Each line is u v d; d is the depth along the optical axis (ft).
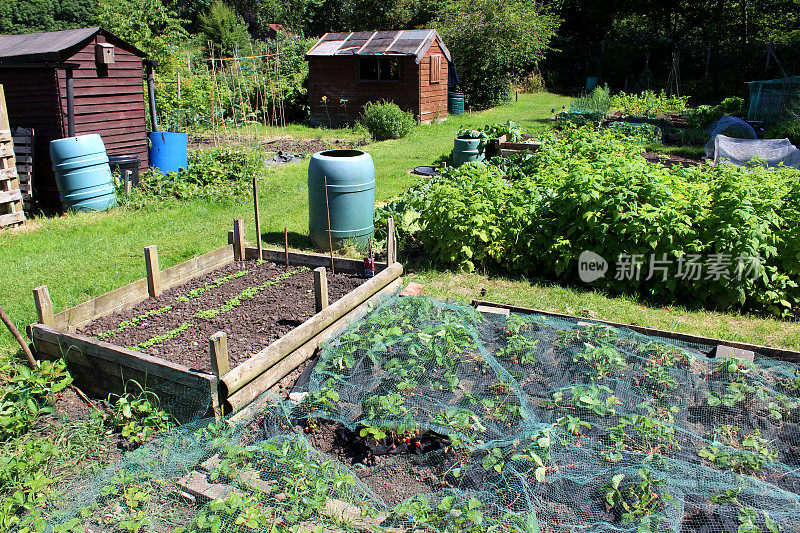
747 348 16.03
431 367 14.98
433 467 12.10
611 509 10.78
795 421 13.09
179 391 13.56
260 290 20.29
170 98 63.26
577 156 33.96
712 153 46.73
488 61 85.66
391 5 113.29
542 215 23.00
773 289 19.67
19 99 34.65
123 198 33.06
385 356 15.46
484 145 43.80
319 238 25.43
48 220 31.09
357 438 12.96
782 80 62.80
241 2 144.97
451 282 22.36
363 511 10.46
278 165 46.47
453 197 23.40
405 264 24.08
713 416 13.29
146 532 10.56
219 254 22.62
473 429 12.78
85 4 168.66
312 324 15.85
